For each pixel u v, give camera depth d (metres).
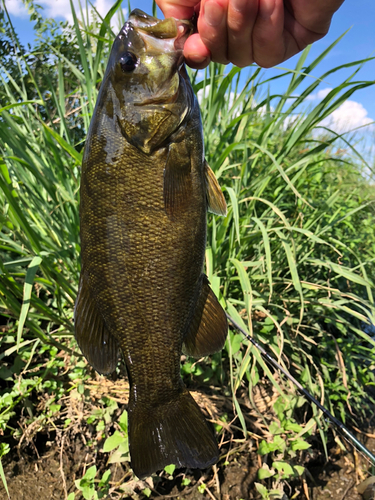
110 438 0.38
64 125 0.47
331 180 0.86
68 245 0.46
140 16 0.26
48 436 0.42
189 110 0.27
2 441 0.41
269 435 0.42
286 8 0.27
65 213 0.45
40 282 0.42
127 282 0.26
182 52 0.26
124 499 0.38
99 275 0.26
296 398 0.44
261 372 0.46
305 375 0.45
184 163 0.26
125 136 0.25
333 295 0.53
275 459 0.41
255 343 0.35
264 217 0.51
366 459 0.47
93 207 0.25
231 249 0.43
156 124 0.25
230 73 0.39
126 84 0.25
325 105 0.41
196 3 0.29
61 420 0.42
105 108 0.26
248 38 0.25
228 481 0.40
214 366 0.42
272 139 0.67
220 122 0.53
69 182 0.46
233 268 0.45
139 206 0.25
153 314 0.26
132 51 0.25
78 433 0.41
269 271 0.37
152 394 0.28
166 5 0.29
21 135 0.42
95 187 0.25
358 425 0.52
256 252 0.49
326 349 0.51
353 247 0.62
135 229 0.25
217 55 0.27
